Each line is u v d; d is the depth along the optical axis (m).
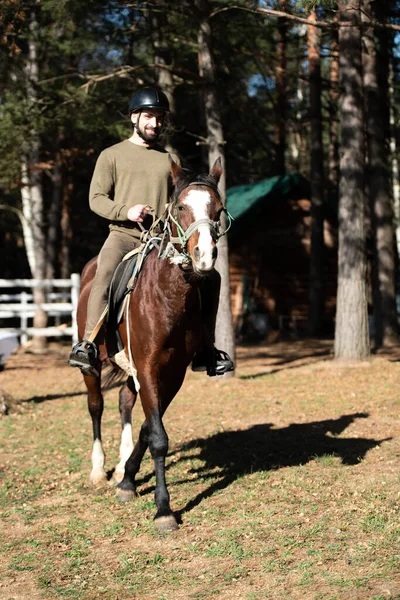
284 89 22.31
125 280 5.46
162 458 5.14
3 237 34.53
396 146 20.89
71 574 4.44
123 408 6.41
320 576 4.09
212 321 5.47
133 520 5.37
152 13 14.15
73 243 32.44
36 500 6.05
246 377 12.52
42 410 10.41
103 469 6.46
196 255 4.39
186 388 11.63
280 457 6.89
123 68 12.98
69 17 11.86
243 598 3.90
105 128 13.54
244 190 25.95
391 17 14.83
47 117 13.36
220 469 6.59
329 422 8.38
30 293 33.78
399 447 6.92
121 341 5.56
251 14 13.74
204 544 4.75
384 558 4.27
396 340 16.31
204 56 12.14
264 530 4.91
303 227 24.47
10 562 4.68
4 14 10.80
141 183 5.65
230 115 21.89
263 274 23.94
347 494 5.57
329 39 18.55
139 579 4.28
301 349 17.69
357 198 12.71
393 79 18.98
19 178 14.58
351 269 12.81
